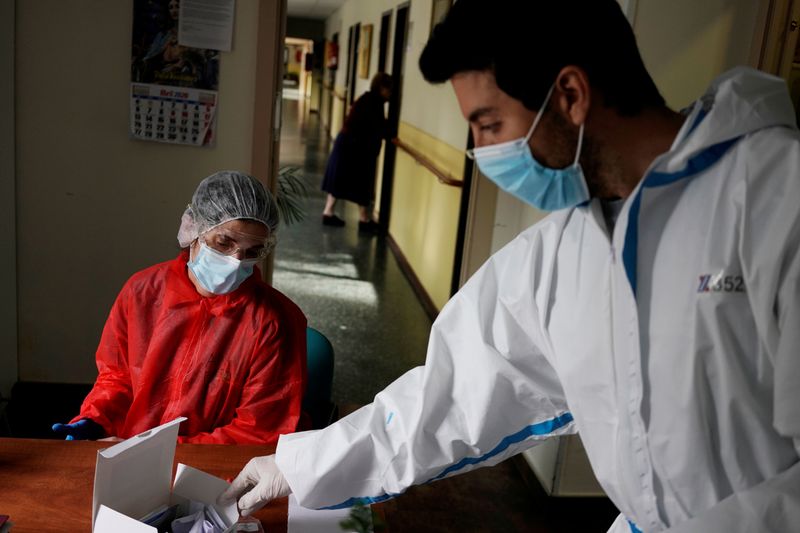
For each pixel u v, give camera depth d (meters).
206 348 1.80
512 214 3.49
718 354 0.91
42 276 3.13
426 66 0.96
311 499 1.29
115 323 1.87
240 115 3.04
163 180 3.09
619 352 1.00
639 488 1.03
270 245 1.81
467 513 2.72
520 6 0.88
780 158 0.88
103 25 2.91
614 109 0.92
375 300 5.09
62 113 2.98
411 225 5.95
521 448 1.30
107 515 1.11
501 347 1.23
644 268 0.97
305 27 20.23
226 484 1.34
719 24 2.35
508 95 0.92
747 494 0.82
